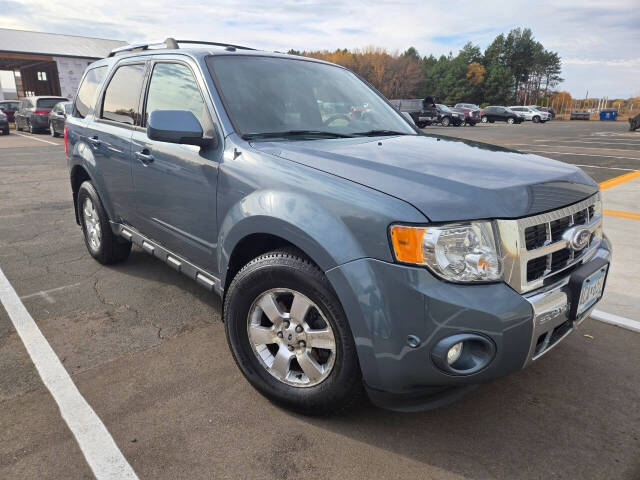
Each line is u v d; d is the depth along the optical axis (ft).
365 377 6.46
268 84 9.64
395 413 7.72
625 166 36.37
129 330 10.34
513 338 6.01
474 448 6.96
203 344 9.80
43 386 8.29
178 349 9.59
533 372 8.95
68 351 9.46
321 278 6.67
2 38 112.88
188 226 9.39
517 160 7.91
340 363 6.76
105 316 10.98
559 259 6.94
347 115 10.23
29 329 10.32
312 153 7.66
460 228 5.95
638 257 14.98
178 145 9.29
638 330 10.50
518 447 6.98
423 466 6.61
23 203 22.97
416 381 6.23
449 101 289.74
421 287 5.86
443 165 7.23
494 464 6.65
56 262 14.52
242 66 9.70
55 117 58.03
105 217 13.14
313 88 10.28
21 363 9.02
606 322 10.88
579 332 10.43
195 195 8.94
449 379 6.09
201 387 8.32
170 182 9.60
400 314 5.98
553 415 7.72
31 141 54.49
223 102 8.76
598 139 65.41
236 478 6.34
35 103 63.46
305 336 7.18
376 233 6.09
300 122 9.34
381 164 7.13
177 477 6.34
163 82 10.31
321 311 6.86
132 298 11.96
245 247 8.15
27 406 7.75
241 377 8.65
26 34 118.62
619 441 7.13
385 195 6.27
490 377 6.15
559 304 6.47
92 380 8.49
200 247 9.21
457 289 5.89
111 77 12.73
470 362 6.10
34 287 12.59
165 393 8.14
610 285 12.87
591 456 6.81
